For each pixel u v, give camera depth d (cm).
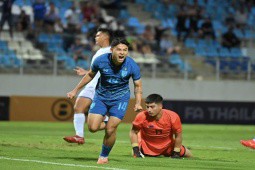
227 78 7644
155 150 3006
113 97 2538
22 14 7475
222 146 4075
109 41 3256
